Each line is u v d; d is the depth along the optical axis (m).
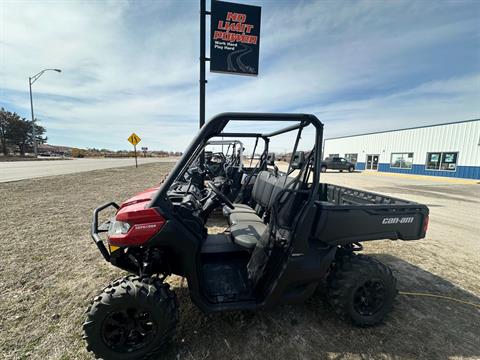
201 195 2.92
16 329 1.81
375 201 2.46
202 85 5.27
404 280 2.72
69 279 2.52
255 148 3.81
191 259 1.63
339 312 1.88
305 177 1.88
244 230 2.37
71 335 1.77
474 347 1.75
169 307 1.54
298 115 1.70
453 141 16.16
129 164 22.89
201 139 1.70
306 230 1.72
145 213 1.60
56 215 4.80
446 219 5.49
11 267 2.74
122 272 2.67
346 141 25.94
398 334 1.86
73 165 19.86
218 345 1.71
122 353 1.50
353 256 1.97
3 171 13.39
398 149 20.00
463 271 2.96
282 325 1.92
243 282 2.01
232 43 5.23
